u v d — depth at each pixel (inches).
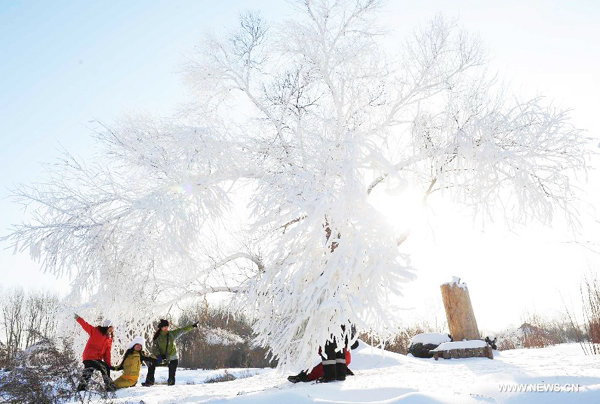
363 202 245.6
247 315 288.4
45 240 281.4
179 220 280.2
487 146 304.5
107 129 310.7
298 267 253.8
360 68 361.7
